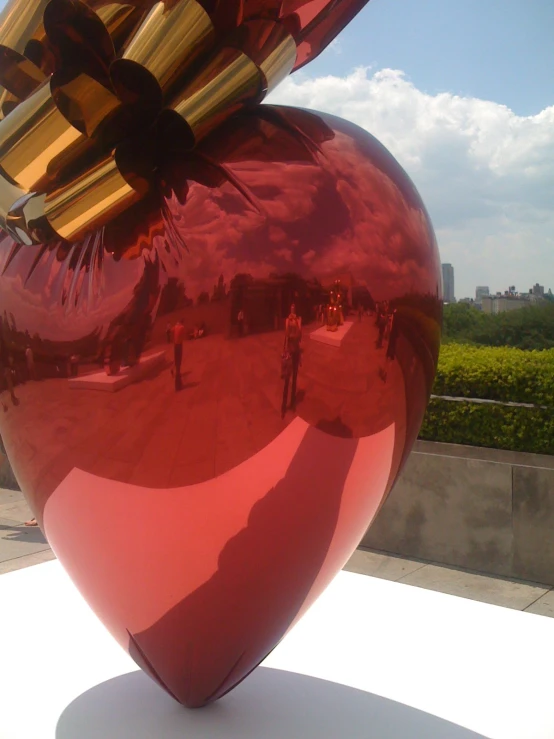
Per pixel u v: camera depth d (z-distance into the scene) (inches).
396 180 47.7
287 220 41.4
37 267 44.8
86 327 42.4
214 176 42.2
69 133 41.1
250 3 44.6
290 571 47.9
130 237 41.7
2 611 73.4
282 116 46.2
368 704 56.2
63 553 51.1
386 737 51.5
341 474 46.1
